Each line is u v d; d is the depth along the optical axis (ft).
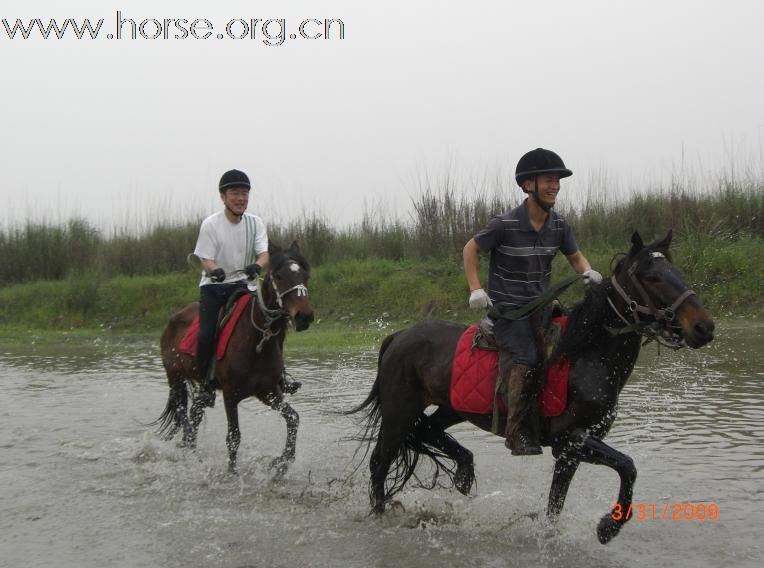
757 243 48.24
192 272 60.70
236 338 19.66
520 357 13.91
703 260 46.29
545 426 14.26
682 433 21.13
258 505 16.97
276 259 18.99
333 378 31.63
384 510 16.21
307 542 14.52
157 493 17.87
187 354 21.62
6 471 19.63
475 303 13.87
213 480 18.95
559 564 13.16
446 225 57.82
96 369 37.06
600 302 13.53
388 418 16.11
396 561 13.51
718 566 12.74
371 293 52.39
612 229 53.16
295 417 19.76
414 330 16.20
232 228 21.16
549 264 14.80
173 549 14.16
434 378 15.51
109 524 15.60
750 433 20.90
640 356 33.53
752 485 16.66
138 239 67.67
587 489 17.12
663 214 52.85
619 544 13.89
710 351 33.91
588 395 13.51
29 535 14.97
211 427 24.72
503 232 14.33
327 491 17.99
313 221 63.31
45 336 51.83
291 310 18.44
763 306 42.83
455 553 13.84
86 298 56.95
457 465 16.53
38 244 66.33
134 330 53.57
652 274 13.02
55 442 22.80
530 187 14.14
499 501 16.60
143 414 26.68
